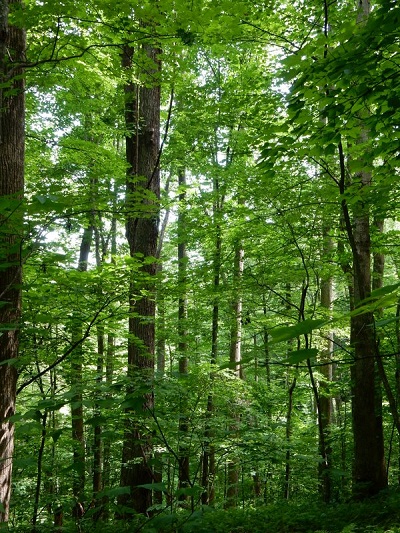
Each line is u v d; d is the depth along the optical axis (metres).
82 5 5.02
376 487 7.60
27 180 7.41
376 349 4.22
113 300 5.23
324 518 6.28
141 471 7.07
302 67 3.75
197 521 2.81
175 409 6.26
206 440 5.43
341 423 15.63
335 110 4.09
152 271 8.48
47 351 5.84
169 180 16.45
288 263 9.35
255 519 6.62
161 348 14.08
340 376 13.73
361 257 7.62
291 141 4.79
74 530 5.70
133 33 5.41
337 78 3.73
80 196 3.84
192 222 9.44
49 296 5.05
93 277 5.11
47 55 5.50
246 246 9.41
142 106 9.20
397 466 11.88
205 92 9.88
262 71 9.11
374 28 3.02
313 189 7.75
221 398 9.07
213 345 12.09
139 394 2.15
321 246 9.44
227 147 11.16
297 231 8.66
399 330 8.20
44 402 2.20
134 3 4.86
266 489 12.41
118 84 9.25
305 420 16.30
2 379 4.56
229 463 11.12
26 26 4.82
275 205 8.05
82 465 2.21
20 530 5.81
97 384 2.54
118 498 7.24
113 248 13.65
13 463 2.69
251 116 7.68
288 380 13.80
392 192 6.76
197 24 5.34
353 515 6.25
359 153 6.33
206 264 9.55
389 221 16.88
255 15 7.05
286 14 7.61
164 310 10.49
